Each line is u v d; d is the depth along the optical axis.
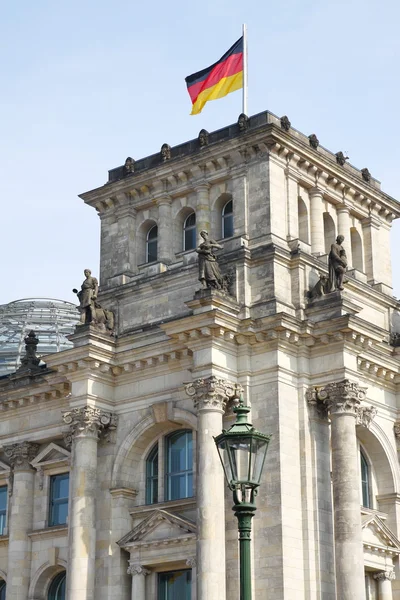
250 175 85.75
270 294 80.75
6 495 97.12
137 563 81.06
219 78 91.50
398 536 84.50
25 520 91.88
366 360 83.25
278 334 78.75
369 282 91.88
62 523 90.75
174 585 81.06
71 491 83.31
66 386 90.75
